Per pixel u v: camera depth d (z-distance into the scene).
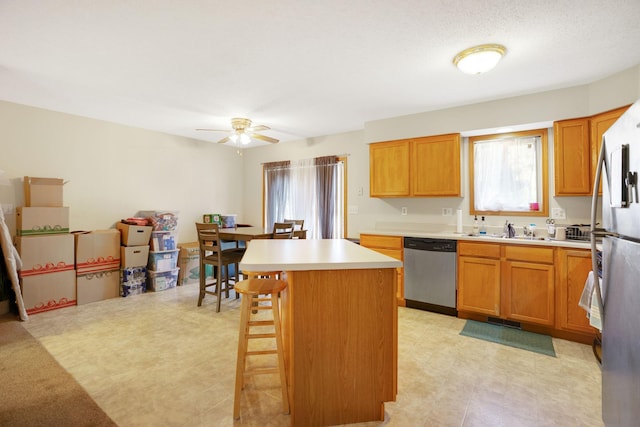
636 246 1.13
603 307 1.50
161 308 3.63
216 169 5.79
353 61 2.53
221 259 3.58
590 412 1.81
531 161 3.50
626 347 1.23
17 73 2.75
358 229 4.87
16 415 1.76
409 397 1.96
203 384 2.09
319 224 5.20
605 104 2.81
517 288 3.04
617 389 1.33
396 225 4.45
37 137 3.72
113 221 4.41
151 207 4.84
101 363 2.35
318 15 1.92
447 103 3.55
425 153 3.85
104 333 2.90
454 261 3.39
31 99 3.44
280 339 1.80
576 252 2.75
